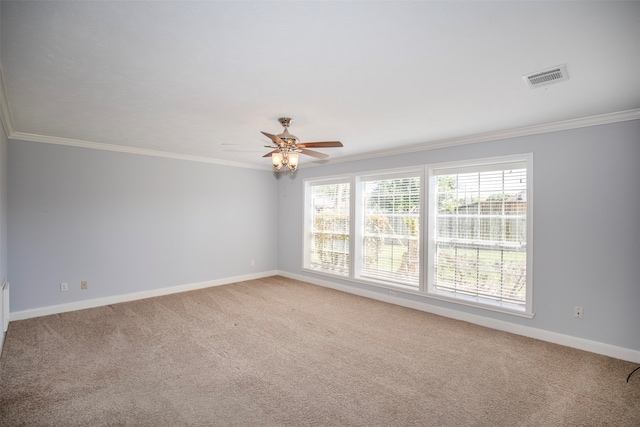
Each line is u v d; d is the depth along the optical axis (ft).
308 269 20.16
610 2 4.77
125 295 15.87
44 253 13.71
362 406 7.52
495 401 7.75
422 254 14.70
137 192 16.25
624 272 9.96
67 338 11.22
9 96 8.77
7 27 5.44
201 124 11.47
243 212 20.53
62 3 4.80
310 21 5.31
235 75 7.42
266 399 7.77
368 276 17.25
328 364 9.55
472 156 13.24
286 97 8.81
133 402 7.59
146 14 5.11
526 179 11.87
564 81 7.66
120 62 6.79
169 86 8.06
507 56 6.49
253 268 21.11
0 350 9.79
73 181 14.43
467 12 5.04
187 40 5.92
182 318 13.43
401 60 6.68
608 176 10.21
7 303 11.51
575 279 10.82
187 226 18.02
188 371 9.05
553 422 7.01
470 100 8.96
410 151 15.23
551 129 11.18
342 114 10.23
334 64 6.86
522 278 12.08
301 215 20.79
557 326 11.18
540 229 11.53
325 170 19.30
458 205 13.84
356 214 17.61
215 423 6.89
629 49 6.15
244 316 13.74
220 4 4.84
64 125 11.71
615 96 8.57
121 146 15.43
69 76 7.47
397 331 12.19
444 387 8.34
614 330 10.14
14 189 12.99
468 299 13.37
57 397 7.73
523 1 4.74
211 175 18.99
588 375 8.98
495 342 11.22
